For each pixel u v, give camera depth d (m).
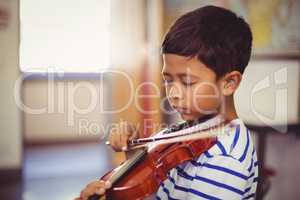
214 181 0.64
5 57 3.00
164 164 0.77
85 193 0.76
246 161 0.66
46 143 4.04
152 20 3.08
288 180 2.86
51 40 3.48
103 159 3.48
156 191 0.80
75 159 3.50
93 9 3.53
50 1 3.46
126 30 3.09
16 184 2.87
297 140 3.76
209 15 0.66
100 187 0.75
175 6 3.10
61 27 3.50
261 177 1.50
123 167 0.84
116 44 3.11
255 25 3.56
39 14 3.46
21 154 3.07
